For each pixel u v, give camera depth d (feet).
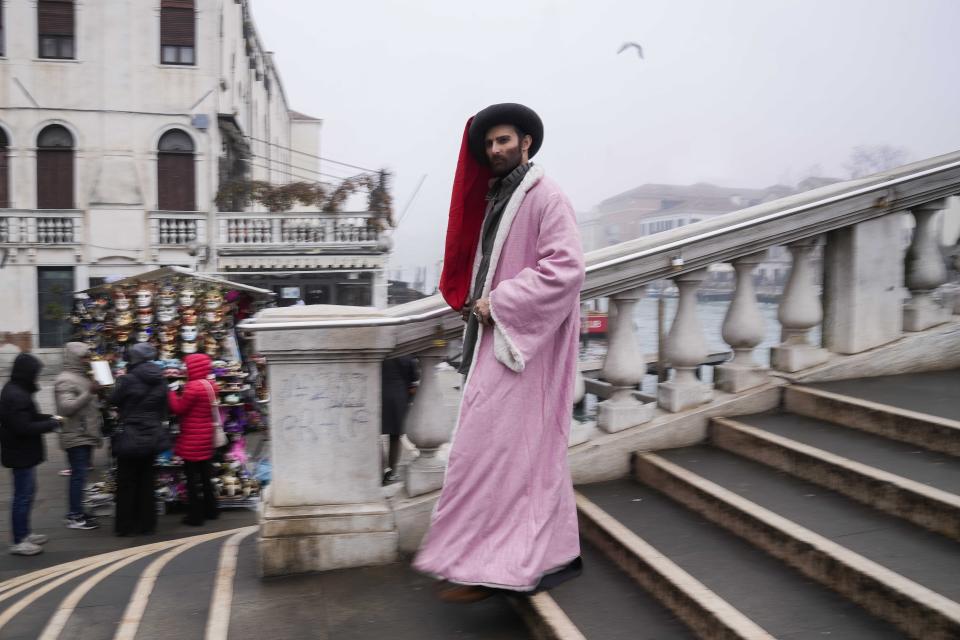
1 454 19.17
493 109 9.43
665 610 8.71
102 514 23.40
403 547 11.50
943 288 15.42
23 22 64.23
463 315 10.49
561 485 9.27
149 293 24.71
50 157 65.62
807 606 7.98
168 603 10.43
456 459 9.20
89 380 22.21
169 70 66.49
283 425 11.18
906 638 7.27
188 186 67.46
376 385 11.36
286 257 68.59
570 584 9.46
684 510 11.05
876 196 13.73
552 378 9.34
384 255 69.97
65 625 10.05
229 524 22.08
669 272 12.48
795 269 13.89
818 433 12.01
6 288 65.00
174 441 23.24
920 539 8.75
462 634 9.11
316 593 10.40
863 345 14.19
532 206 9.41
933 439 10.84
